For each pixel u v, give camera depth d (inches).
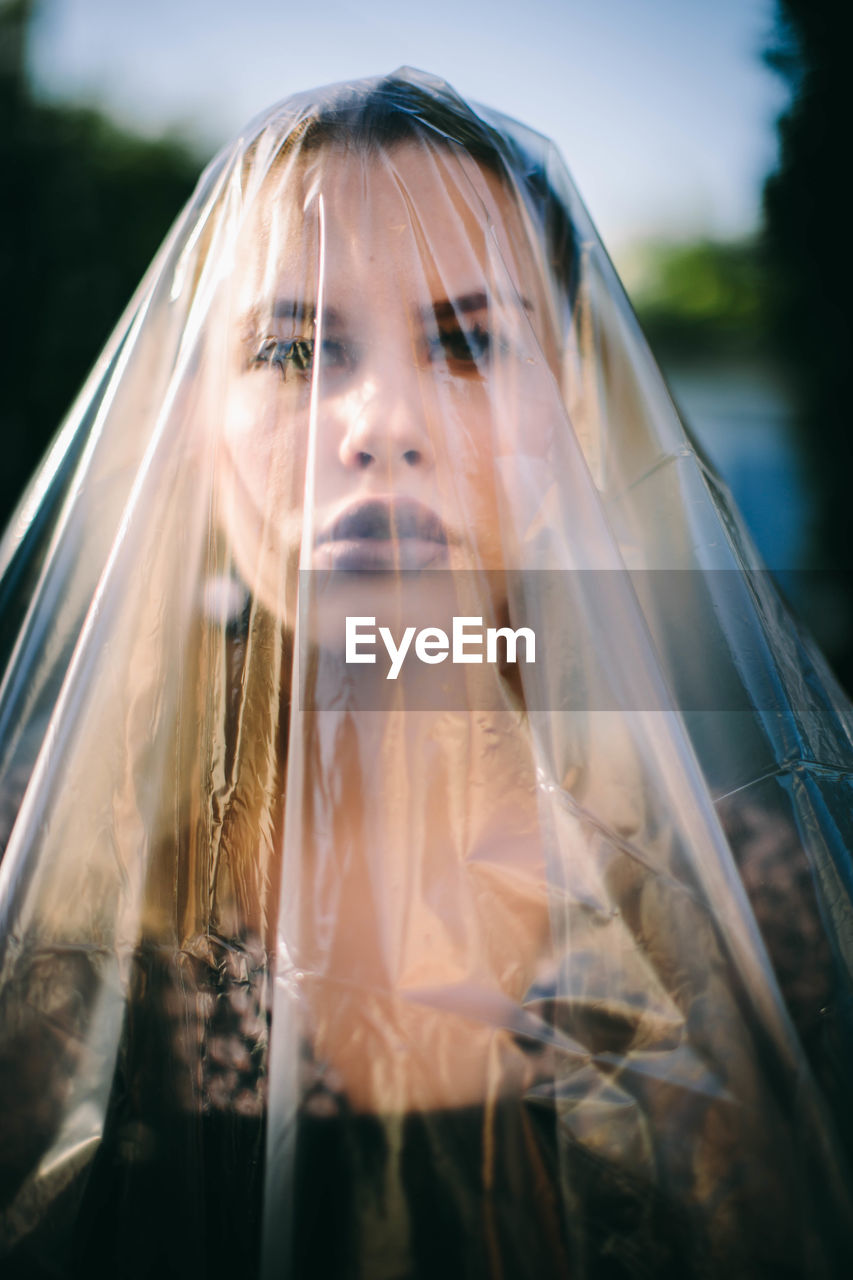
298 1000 25.0
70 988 28.1
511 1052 24.8
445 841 26.6
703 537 33.3
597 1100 24.5
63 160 96.8
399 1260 23.0
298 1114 24.0
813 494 83.2
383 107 32.2
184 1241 27.0
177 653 30.8
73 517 32.5
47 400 96.7
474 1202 23.6
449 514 29.0
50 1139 26.9
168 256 34.5
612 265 37.5
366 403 29.0
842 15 71.2
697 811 26.7
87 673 29.7
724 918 25.8
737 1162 23.8
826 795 31.1
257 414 30.6
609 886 26.1
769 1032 24.9
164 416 31.3
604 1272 23.2
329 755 27.2
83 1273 26.1
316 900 26.0
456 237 30.5
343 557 28.4
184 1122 28.1
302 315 30.3
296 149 31.6
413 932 25.7
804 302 87.0
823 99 75.0
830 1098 26.1
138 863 29.3
